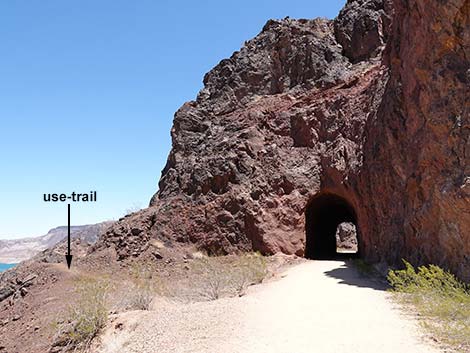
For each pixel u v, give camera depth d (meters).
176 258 27.88
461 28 14.18
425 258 15.38
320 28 37.44
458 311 10.22
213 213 29.70
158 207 31.89
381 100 22.84
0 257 199.38
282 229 28.28
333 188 28.36
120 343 11.52
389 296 13.31
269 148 31.44
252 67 37.50
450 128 13.97
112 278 24.64
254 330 9.74
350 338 8.77
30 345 16.50
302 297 13.86
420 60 16.03
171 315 12.09
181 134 37.44
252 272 21.56
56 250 32.59
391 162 20.09
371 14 33.66
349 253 38.03
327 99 31.14
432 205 14.45
